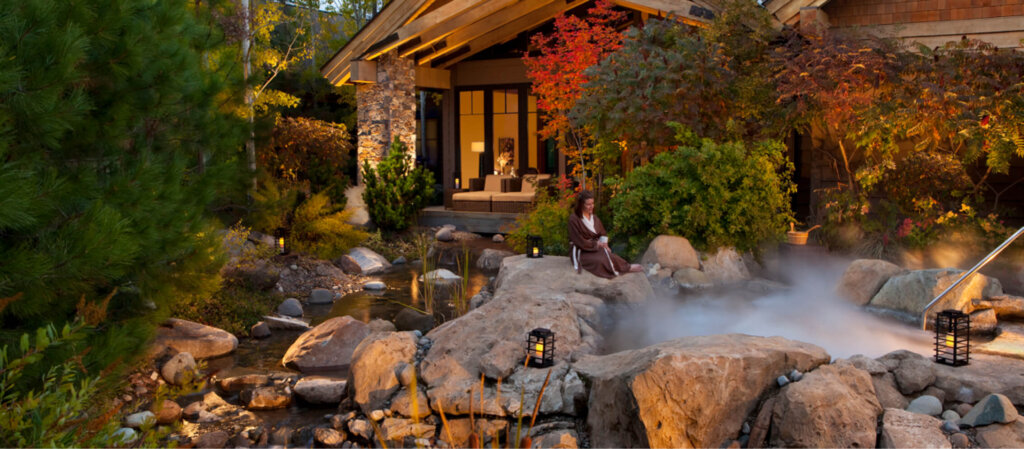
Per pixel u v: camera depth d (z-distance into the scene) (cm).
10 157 463
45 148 525
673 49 1158
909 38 1195
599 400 518
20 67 416
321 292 1073
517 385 570
